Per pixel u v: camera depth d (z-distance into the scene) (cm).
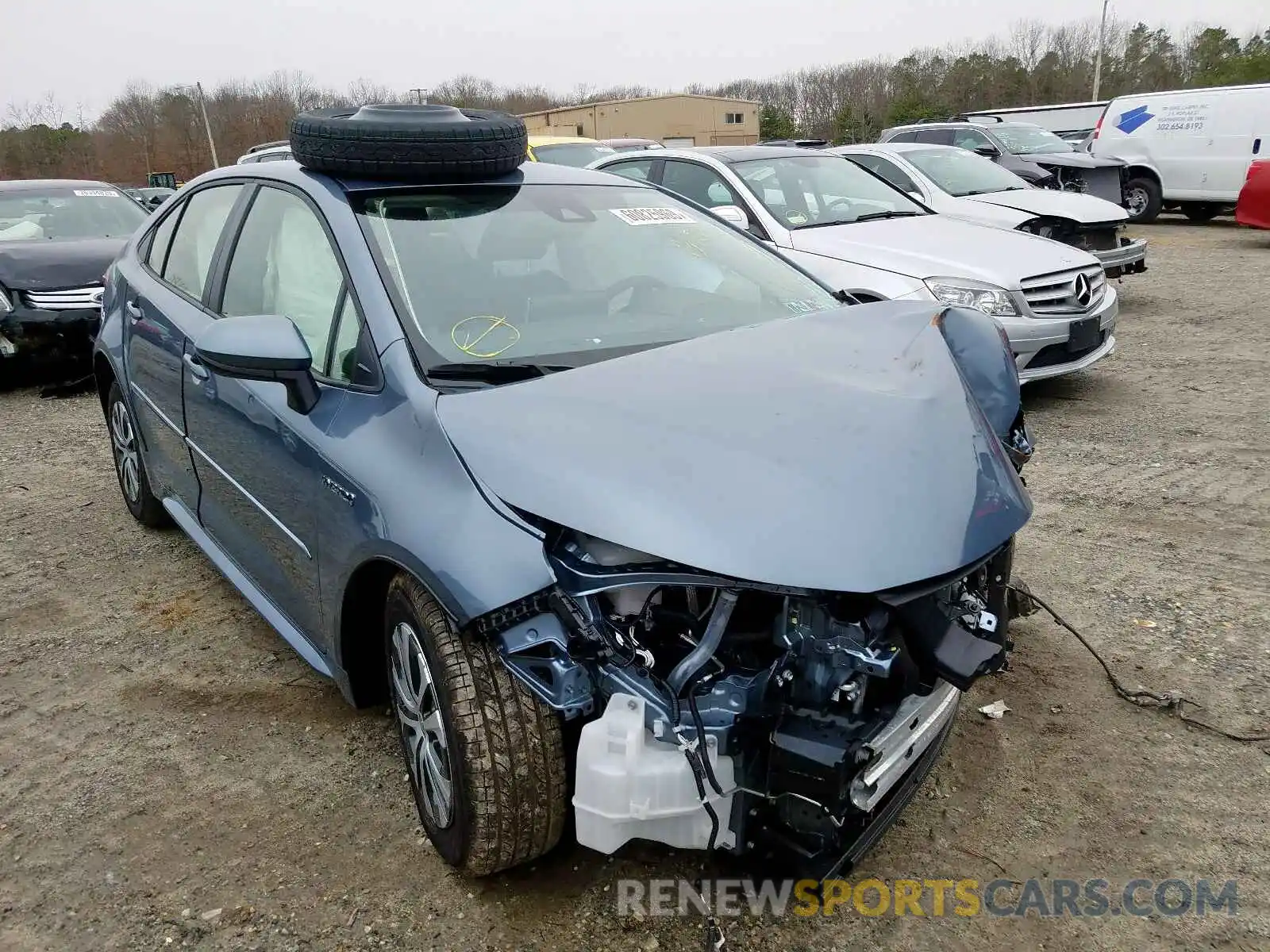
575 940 234
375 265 280
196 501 397
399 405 252
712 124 6612
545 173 353
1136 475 540
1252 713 319
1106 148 1881
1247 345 853
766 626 217
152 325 407
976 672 209
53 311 800
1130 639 367
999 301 629
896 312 304
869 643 204
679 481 211
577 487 213
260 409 309
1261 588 402
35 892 254
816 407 233
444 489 230
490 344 269
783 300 331
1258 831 266
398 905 246
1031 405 692
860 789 204
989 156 1509
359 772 302
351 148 306
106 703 346
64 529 514
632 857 259
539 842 234
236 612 414
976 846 263
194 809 286
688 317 306
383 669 294
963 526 216
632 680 212
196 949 234
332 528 267
